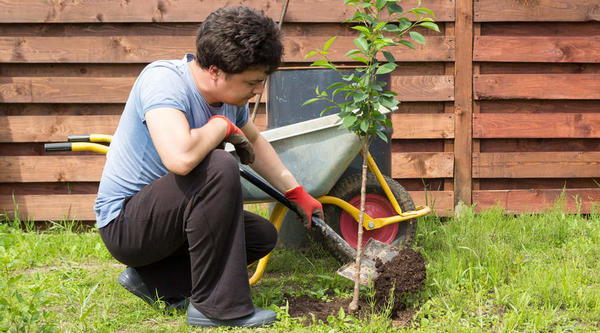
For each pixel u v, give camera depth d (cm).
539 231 380
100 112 446
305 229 349
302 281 288
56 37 433
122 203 222
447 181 452
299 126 289
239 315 216
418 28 443
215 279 216
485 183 457
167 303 247
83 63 440
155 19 433
